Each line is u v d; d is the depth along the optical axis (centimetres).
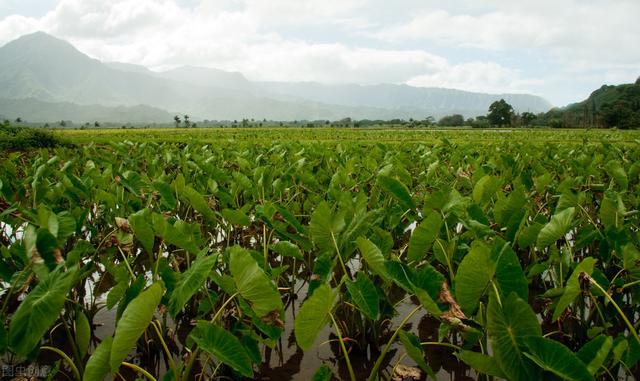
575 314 312
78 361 268
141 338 307
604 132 3938
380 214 406
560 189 485
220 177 598
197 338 218
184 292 230
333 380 285
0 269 290
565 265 321
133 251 460
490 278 213
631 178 629
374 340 315
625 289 315
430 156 800
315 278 301
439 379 286
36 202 439
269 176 538
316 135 3253
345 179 551
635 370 283
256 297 220
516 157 897
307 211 525
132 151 1045
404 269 249
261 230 462
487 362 193
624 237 311
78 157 896
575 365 172
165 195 423
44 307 207
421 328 354
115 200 434
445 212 366
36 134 1686
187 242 302
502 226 375
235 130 4688
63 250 406
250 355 256
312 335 227
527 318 184
